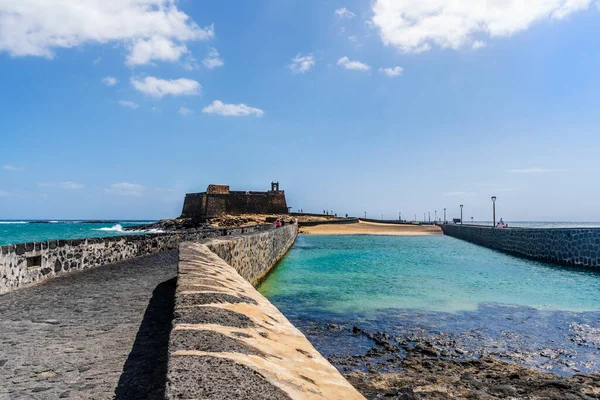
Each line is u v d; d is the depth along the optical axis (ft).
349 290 47.26
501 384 20.67
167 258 48.37
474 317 34.65
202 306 13.94
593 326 31.76
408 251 104.68
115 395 10.44
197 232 72.74
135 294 24.81
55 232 264.31
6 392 10.57
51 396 10.34
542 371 22.91
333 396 9.63
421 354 25.50
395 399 18.89
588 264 64.44
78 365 12.67
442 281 54.03
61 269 34.22
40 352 13.93
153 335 16.05
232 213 299.17
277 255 80.28
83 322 18.08
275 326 14.70
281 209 320.91
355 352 26.07
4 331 16.58
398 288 48.60
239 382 7.79
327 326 31.86
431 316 35.01
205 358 8.79
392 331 30.58
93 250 39.91
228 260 39.47
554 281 53.78
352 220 271.90
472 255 93.20
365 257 88.69
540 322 33.01
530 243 86.17
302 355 12.25
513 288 48.49
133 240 50.72
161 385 11.10
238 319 13.34
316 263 76.89
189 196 320.29
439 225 266.77
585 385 20.49
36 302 22.41
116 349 14.30
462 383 20.88
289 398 7.77
